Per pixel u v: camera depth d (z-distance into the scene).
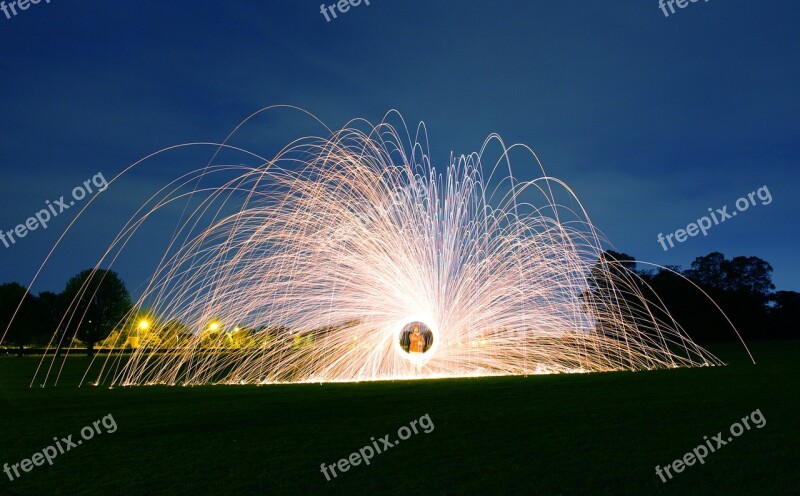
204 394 15.65
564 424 10.52
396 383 17.70
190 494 7.16
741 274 58.56
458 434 9.91
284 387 17.23
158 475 7.88
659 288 50.56
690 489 7.06
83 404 13.91
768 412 11.05
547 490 7.11
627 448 8.80
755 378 16.61
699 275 59.97
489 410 12.06
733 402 12.28
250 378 21.19
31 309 73.56
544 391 14.88
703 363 25.20
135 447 9.33
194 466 8.25
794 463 7.90
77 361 37.91
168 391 16.64
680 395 13.52
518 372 22.44
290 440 9.66
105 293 70.12
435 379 19.12
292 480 7.64
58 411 12.84
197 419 11.55
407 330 22.05
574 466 7.98
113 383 20.12
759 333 54.44
